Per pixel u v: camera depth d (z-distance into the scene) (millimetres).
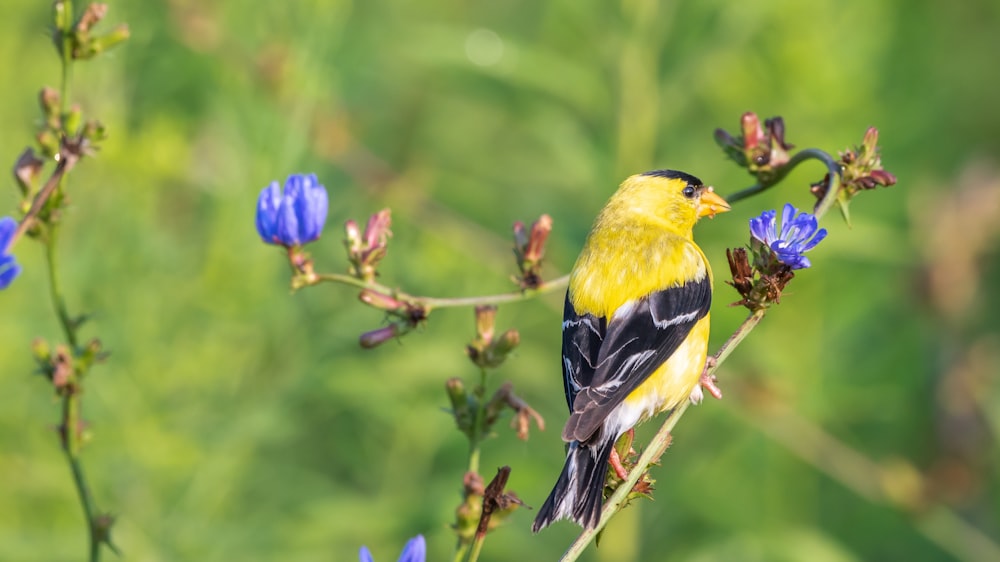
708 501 11695
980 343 12477
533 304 11625
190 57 11695
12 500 10539
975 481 11906
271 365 10969
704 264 8180
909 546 12570
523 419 6625
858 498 12641
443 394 11094
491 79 12773
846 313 11758
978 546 11539
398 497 10992
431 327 11242
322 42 11602
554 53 12312
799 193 11609
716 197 9023
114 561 10242
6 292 10906
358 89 13438
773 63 11695
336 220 11953
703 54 11633
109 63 11312
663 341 7738
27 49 11875
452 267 11367
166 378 10570
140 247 11102
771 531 11398
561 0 12164
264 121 11156
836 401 11734
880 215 12453
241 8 11852
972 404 12281
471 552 6266
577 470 6828
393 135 13812
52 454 10695
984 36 15242
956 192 12469
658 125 11664
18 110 11641
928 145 13242
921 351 12531
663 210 8852
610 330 7723
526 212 12719
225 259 10898
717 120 11930
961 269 12344
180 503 10531
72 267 10867
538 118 12266
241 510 10812
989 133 14570
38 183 6750
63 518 10539
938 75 13602
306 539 10586
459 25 14492
